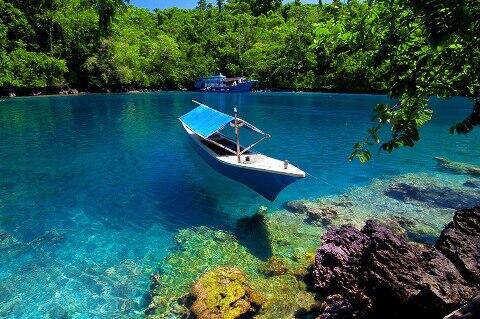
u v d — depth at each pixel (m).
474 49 3.44
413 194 16.34
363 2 3.84
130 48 77.81
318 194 16.55
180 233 12.64
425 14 3.09
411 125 4.04
